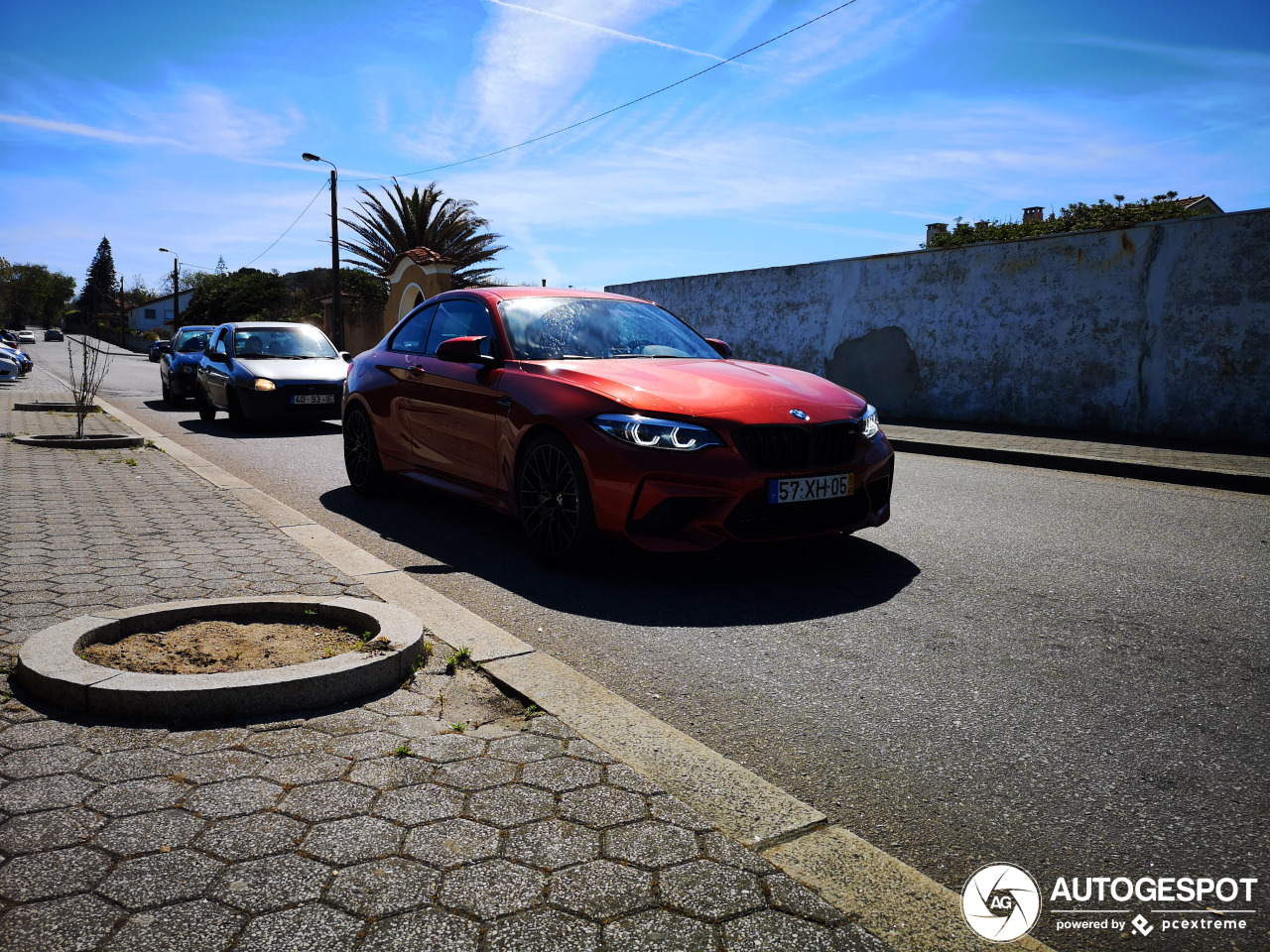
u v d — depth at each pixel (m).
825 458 4.25
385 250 36.50
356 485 6.67
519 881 1.79
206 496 6.02
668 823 2.02
